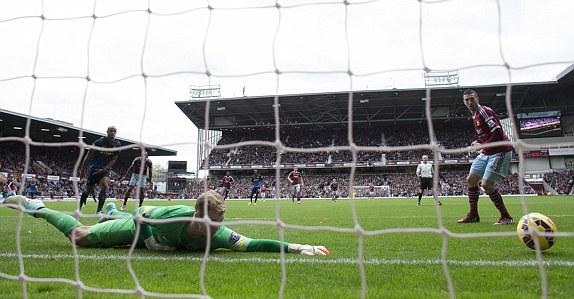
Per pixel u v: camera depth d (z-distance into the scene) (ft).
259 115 155.84
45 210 15.44
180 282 9.74
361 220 29.60
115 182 110.42
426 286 9.16
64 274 10.68
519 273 10.30
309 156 158.61
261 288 9.10
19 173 106.22
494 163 21.49
